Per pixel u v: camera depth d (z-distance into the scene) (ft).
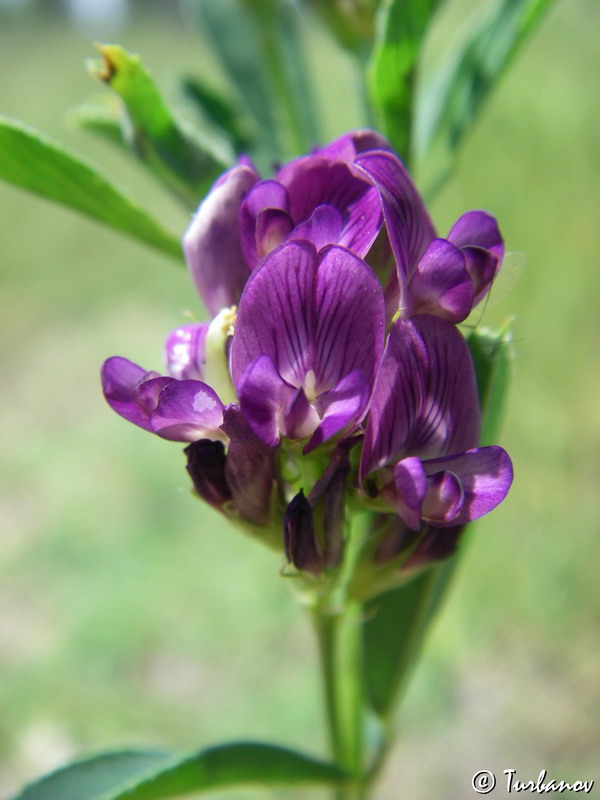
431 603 0.18
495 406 0.16
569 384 0.50
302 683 0.43
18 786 0.39
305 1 0.20
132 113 0.17
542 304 0.52
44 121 1.15
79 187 0.17
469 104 0.20
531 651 0.43
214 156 0.18
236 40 0.23
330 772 0.18
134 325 0.82
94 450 0.63
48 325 0.84
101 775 0.16
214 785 0.17
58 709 0.42
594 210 0.52
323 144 0.23
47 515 0.56
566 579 0.44
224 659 0.45
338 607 0.15
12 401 0.72
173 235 0.18
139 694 0.43
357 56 0.20
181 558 0.51
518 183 0.54
